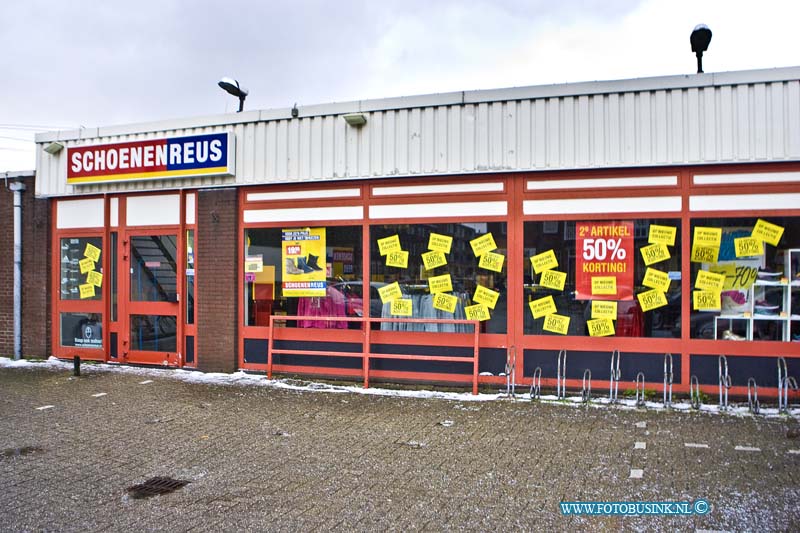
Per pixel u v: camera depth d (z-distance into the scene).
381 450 5.61
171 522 4.11
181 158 9.19
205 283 9.16
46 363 9.95
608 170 7.57
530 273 7.82
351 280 8.55
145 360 9.66
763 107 7.10
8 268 10.50
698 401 6.96
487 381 7.92
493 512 4.26
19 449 5.66
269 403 7.36
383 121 8.32
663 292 7.42
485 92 7.88
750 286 7.23
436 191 8.19
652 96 7.38
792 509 4.25
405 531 3.98
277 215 8.90
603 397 7.42
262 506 4.38
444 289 8.14
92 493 4.62
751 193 7.20
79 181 9.84
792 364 7.10
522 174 7.86
